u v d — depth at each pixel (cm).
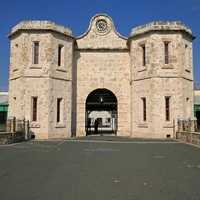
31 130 2258
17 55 2447
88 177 805
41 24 2344
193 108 2519
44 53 2339
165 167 966
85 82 2661
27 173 857
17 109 2362
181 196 622
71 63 2530
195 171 901
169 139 2177
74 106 2623
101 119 6012
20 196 616
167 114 2319
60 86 2406
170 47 2359
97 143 1862
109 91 2709
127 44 2677
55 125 2331
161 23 2353
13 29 2500
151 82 2327
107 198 604
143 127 2369
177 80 2334
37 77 2314
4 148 1533
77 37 2677
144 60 2466
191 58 2538
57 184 723
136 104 2459
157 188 688
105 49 2675
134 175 834
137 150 1462
